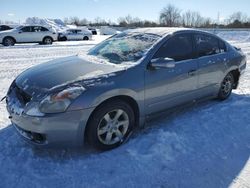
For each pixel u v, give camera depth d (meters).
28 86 3.24
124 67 3.49
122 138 3.52
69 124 2.99
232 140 3.75
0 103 5.11
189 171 3.05
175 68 3.98
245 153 3.44
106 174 2.96
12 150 3.40
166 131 3.92
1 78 7.26
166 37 4.01
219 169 3.10
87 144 3.50
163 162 3.20
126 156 3.29
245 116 4.55
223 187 2.81
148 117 3.79
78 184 2.80
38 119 2.91
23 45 17.61
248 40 23.83
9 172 2.97
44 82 3.22
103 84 3.17
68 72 3.42
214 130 4.02
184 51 4.21
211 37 4.82
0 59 10.61
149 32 4.27
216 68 4.75
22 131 3.22
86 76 3.26
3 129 3.99
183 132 3.92
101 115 3.21
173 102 4.07
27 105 3.01
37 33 18.83
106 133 3.36
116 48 4.16
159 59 3.60
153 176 2.95
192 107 4.91
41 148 3.13
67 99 2.95
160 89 3.79
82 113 3.02
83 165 3.11
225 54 5.02
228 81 5.25
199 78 4.42
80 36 26.05
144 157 3.28
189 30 4.41
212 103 5.17
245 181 2.91
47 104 2.91
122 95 3.35
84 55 4.32
